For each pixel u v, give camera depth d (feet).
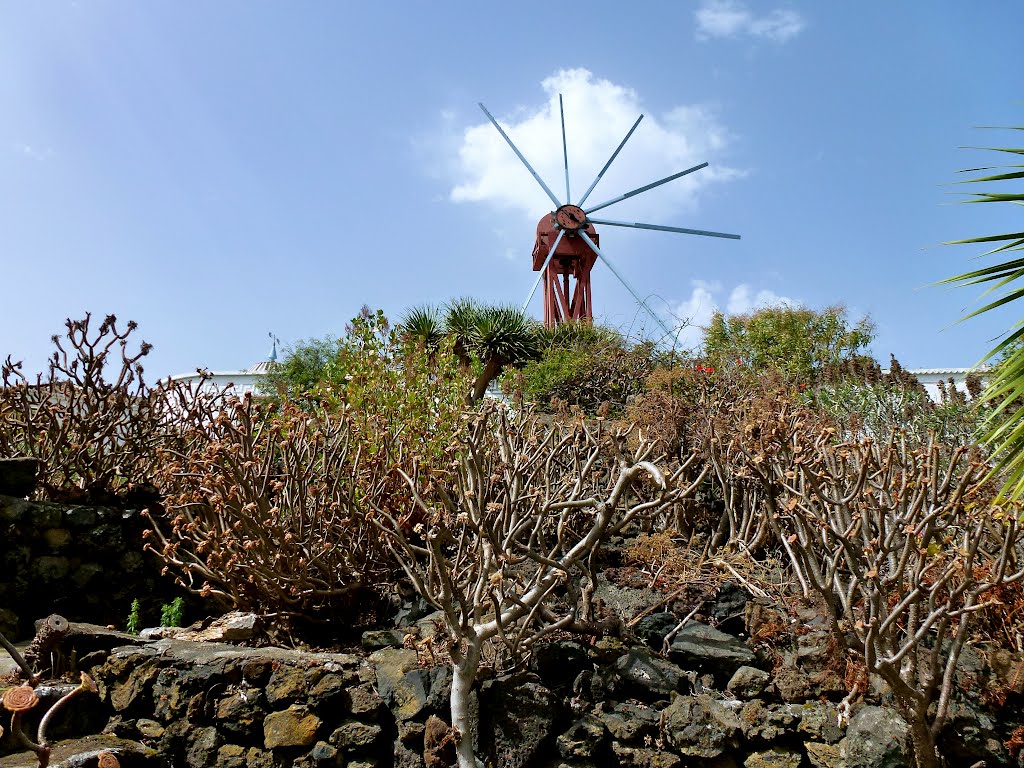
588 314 86.53
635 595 16.33
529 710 12.84
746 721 12.97
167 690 13.89
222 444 16.02
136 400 22.66
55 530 19.01
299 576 15.99
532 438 18.10
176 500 17.39
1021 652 13.19
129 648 14.76
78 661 14.75
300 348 58.65
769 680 13.67
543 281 91.15
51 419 21.31
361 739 12.87
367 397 23.38
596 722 13.01
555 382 36.81
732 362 35.86
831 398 27.63
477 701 12.88
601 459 19.93
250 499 15.66
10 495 18.94
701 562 16.07
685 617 15.76
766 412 19.79
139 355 22.71
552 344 47.80
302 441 18.04
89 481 20.89
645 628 15.20
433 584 13.84
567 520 16.80
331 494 17.19
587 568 15.01
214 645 15.38
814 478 13.38
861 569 13.96
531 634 14.14
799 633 14.55
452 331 49.75
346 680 13.43
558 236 91.25
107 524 19.83
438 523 13.46
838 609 14.34
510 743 12.62
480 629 13.16
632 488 18.71
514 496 14.52
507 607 14.24
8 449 21.49
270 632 16.49
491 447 17.69
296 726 13.03
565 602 15.84
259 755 13.12
